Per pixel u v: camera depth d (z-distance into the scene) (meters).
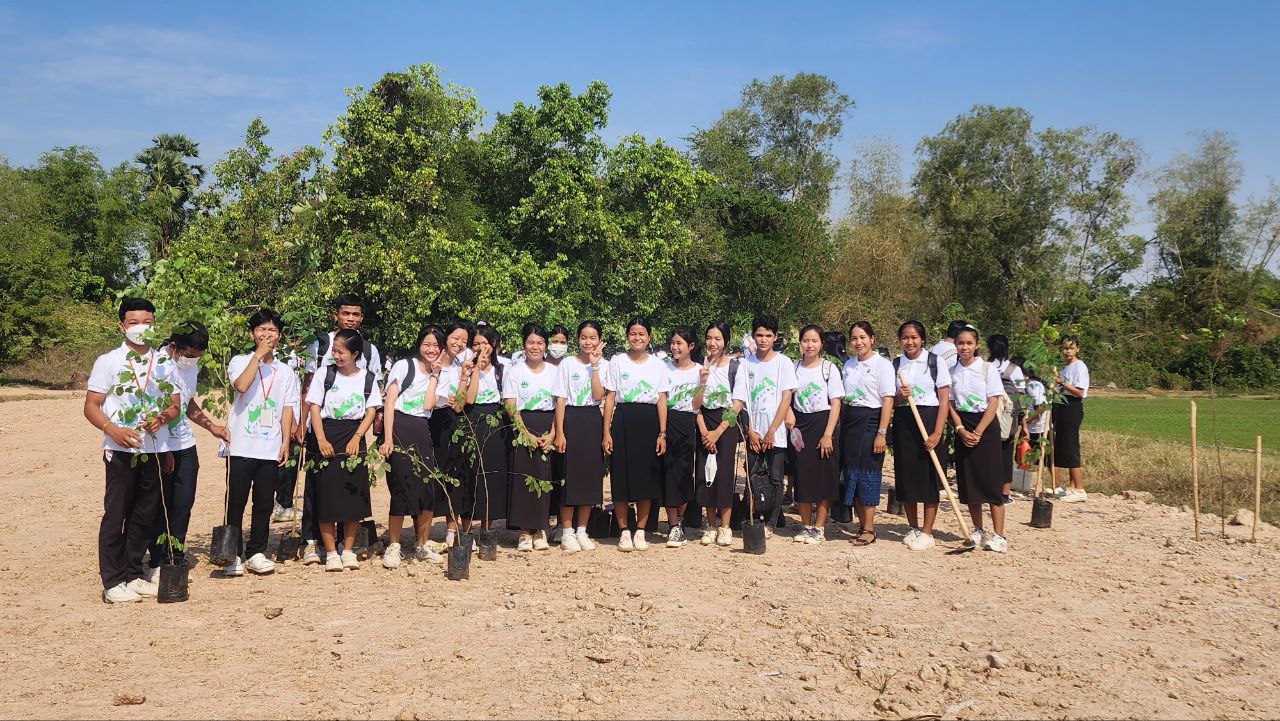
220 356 7.55
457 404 7.86
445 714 4.48
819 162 56.19
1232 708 4.77
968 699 4.79
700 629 5.90
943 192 50.72
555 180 29.45
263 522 7.36
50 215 45.81
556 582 7.11
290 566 7.58
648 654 5.41
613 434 8.45
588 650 5.45
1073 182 49.81
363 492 7.30
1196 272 44.34
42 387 33.25
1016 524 9.77
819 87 56.00
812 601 6.61
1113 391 41.03
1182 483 12.42
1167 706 4.77
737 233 40.28
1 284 33.81
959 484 8.38
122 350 6.64
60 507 10.36
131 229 48.09
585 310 30.20
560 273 28.14
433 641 5.62
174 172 52.34
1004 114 50.59
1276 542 8.92
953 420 8.37
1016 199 48.44
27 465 13.73
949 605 6.55
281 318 8.22
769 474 9.15
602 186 31.78
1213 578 7.49
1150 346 43.50
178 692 4.73
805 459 8.52
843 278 44.19
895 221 47.59
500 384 8.27
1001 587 7.09
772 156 54.81
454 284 25.53
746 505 9.22
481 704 4.62
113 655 5.31
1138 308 48.03
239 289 14.89
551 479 8.55
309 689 4.80
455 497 8.03
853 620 6.16
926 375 8.44
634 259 32.34
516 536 9.00
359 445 7.46
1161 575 7.57
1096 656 5.52
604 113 31.16
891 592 6.89
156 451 6.59
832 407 8.42
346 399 7.29
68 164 46.91
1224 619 6.35
